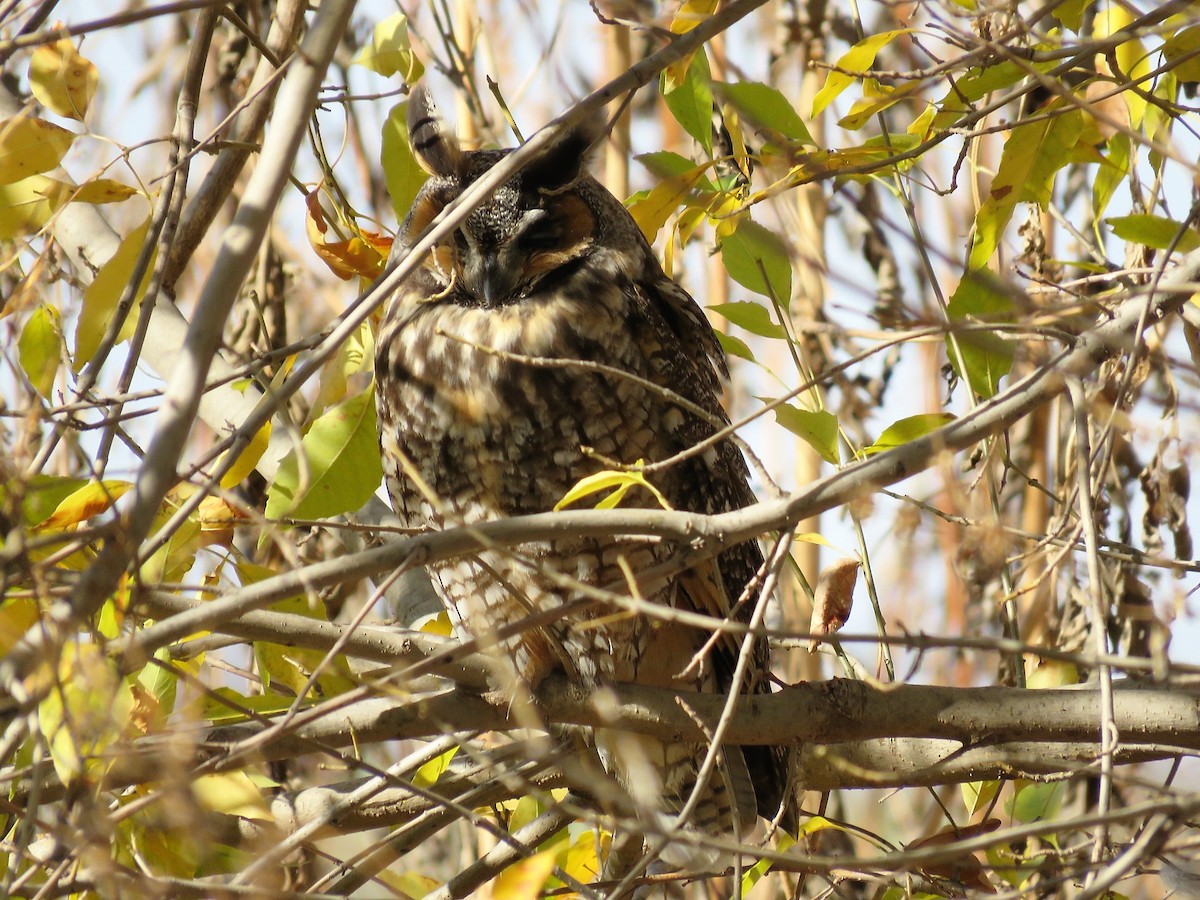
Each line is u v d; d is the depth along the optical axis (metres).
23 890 5.93
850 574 6.29
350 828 7.19
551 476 7.90
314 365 5.09
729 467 8.28
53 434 5.80
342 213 8.18
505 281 7.89
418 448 8.02
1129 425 5.36
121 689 5.09
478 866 7.18
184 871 5.86
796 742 6.77
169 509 6.09
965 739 6.73
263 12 9.83
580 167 8.14
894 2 6.10
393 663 6.33
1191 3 5.65
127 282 6.00
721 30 5.61
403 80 7.84
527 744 5.11
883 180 7.63
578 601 5.08
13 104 8.27
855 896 9.12
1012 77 6.93
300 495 5.28
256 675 7.39
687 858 6.98
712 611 8.13
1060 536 7.40
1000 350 5.05
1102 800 5.02
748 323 7.57
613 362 7.83
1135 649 7.89
